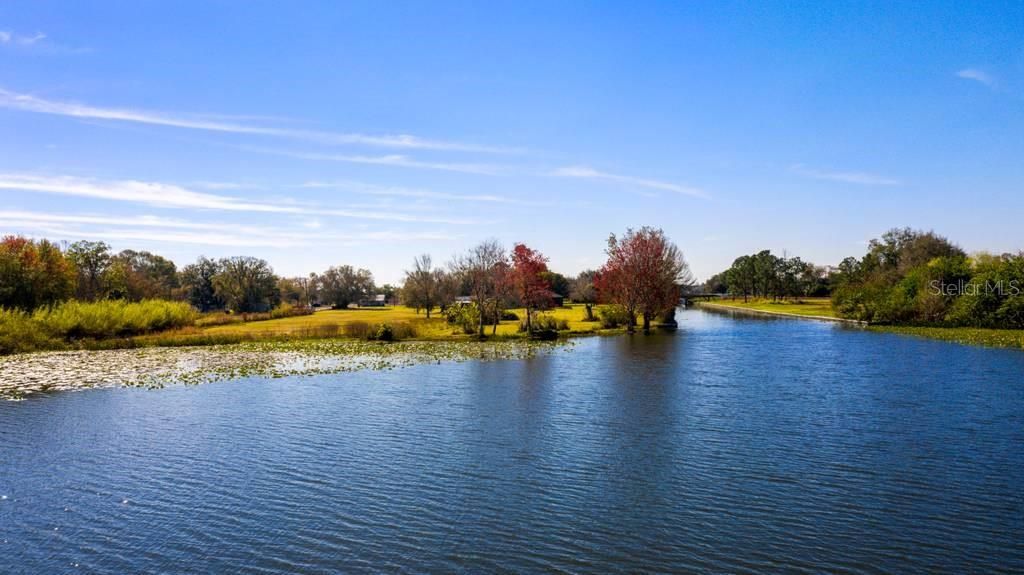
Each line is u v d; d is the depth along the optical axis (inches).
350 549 570.9
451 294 4825.3
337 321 3705.7
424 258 4886.8
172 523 631.8
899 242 5423.2
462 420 1058.7
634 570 528.4
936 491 706.2
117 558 558.3
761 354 1999.3
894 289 3604.8
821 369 1637.6
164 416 1104.8
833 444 895.1
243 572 530.3
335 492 714.2
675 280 3368.6
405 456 849.5
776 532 601.3
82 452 880.9
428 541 585.9
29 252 3272.6
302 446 900.6
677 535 595.5
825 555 553.0
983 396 1233.4
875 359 1838.1
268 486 735.1
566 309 5012.3
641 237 3006.9
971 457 828.0
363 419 1070.4
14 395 1326.3
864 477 753.6
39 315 2421.3
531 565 538.9
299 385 1429.6
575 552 562.3
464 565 539.2
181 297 6486.2
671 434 956.6
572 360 1876.2
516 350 2166.6
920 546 569.0
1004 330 2677.2
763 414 1090.1
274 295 6707.7
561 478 758.5
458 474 773.9
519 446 895.7
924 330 2787.9
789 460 823.1
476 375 1573.6
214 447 899.4
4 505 684.7
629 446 893.2
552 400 1227.9
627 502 679.7
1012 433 946.1
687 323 3681.1
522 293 2970.0
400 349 2212.1
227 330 3009.4
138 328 2736.2
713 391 1316.4
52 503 689.0
